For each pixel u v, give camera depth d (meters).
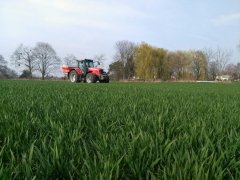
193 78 97.31
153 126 3.80
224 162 2.49
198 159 2.40
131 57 97.62
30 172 2.15
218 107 6.49
